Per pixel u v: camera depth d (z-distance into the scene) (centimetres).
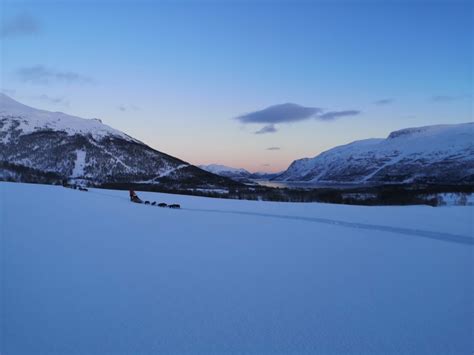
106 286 673
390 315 580
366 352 460
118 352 438
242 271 816
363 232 1445
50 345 447
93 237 1112
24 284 660
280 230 1463
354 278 781
